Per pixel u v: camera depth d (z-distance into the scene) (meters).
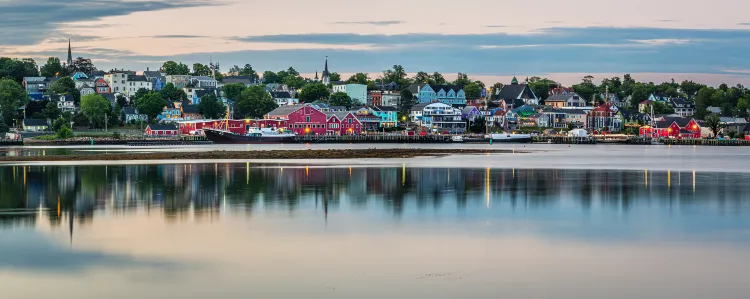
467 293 42.97
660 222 64.38
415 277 46.09
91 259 50.38
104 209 70.88
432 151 180.38
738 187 91.12
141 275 46.53
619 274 46.84
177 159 142.25
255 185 91.75
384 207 72.69
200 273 46.97
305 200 77.38
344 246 54.38
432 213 69.00
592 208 72.44
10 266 48.53
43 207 72.06
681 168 123.19
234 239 56.56
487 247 54.16
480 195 82.19
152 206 72.88
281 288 43.88
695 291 43.41
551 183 95.25
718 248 53.91
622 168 121.94
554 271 47.47
